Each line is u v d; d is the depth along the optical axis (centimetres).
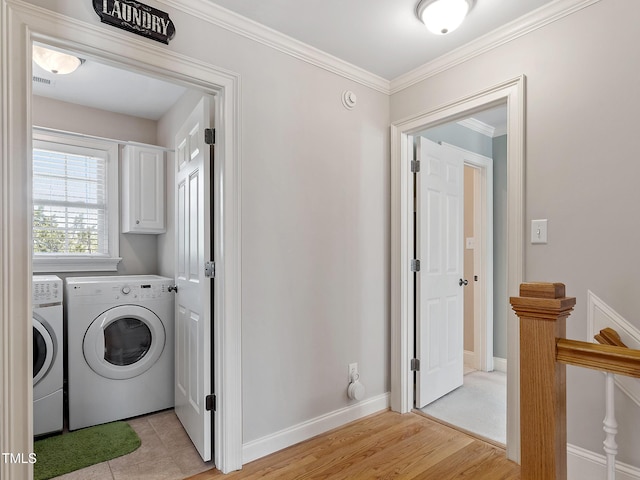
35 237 303
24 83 144
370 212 267
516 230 202
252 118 208
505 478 187
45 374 231
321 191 239
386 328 276
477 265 368
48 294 233
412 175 280
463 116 238
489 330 364
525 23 200
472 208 382
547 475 100
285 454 211
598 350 95
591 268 177
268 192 214
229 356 196
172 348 278
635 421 164
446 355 304
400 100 270
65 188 314
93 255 325
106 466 201
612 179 171
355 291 257
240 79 202
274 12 197
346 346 251
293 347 224
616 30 170
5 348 140
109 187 331
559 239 188
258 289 209
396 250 273
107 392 252
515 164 204
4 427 139
